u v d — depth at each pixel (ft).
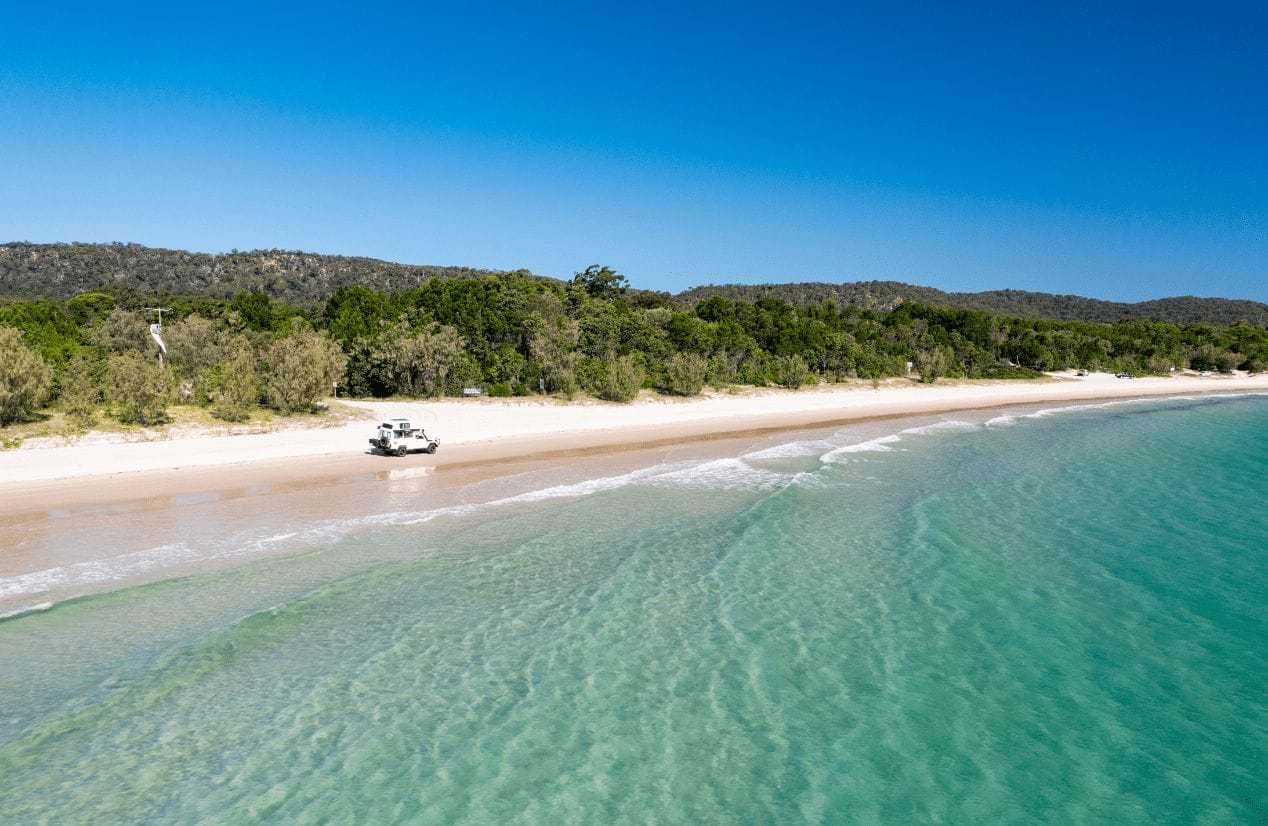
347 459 112.37
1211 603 62.34
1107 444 147.54
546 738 42.04
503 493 94.27
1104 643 54.85
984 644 54.44
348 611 57.67
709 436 148.87
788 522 84.17
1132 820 36.01
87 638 51.34
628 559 70.33
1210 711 45.85
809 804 36.91
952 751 41.63
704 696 46.78
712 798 37.29
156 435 114.73
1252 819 36.14
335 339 197.57
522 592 62.28
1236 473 117.70
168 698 44.75
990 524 85.25
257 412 133.80
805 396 220.64
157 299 336.90
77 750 39.55
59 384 125.49
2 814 34.53
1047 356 347.36
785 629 56.39
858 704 46.24
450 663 50.19
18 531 73.10
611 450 129.08
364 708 44.60
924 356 281.54
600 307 249.75
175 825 34.27
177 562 65.87
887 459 125.49
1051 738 42.98
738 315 286.46
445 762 39.65
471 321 210.18
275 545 71.36
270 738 41.34
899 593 63.72
